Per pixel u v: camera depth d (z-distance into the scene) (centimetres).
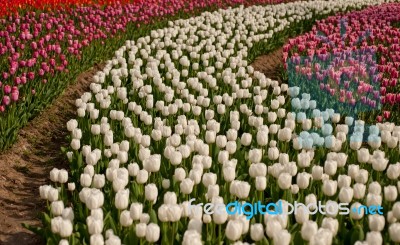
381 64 1188
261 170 545
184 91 925
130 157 702
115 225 511
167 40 1318
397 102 944
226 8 1909
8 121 827
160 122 749
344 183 534
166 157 605
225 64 1238
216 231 522
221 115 855
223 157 595
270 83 1010
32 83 965
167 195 493
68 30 1291
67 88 1127
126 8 1566
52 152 864
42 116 977
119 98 940
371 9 1908
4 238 605
